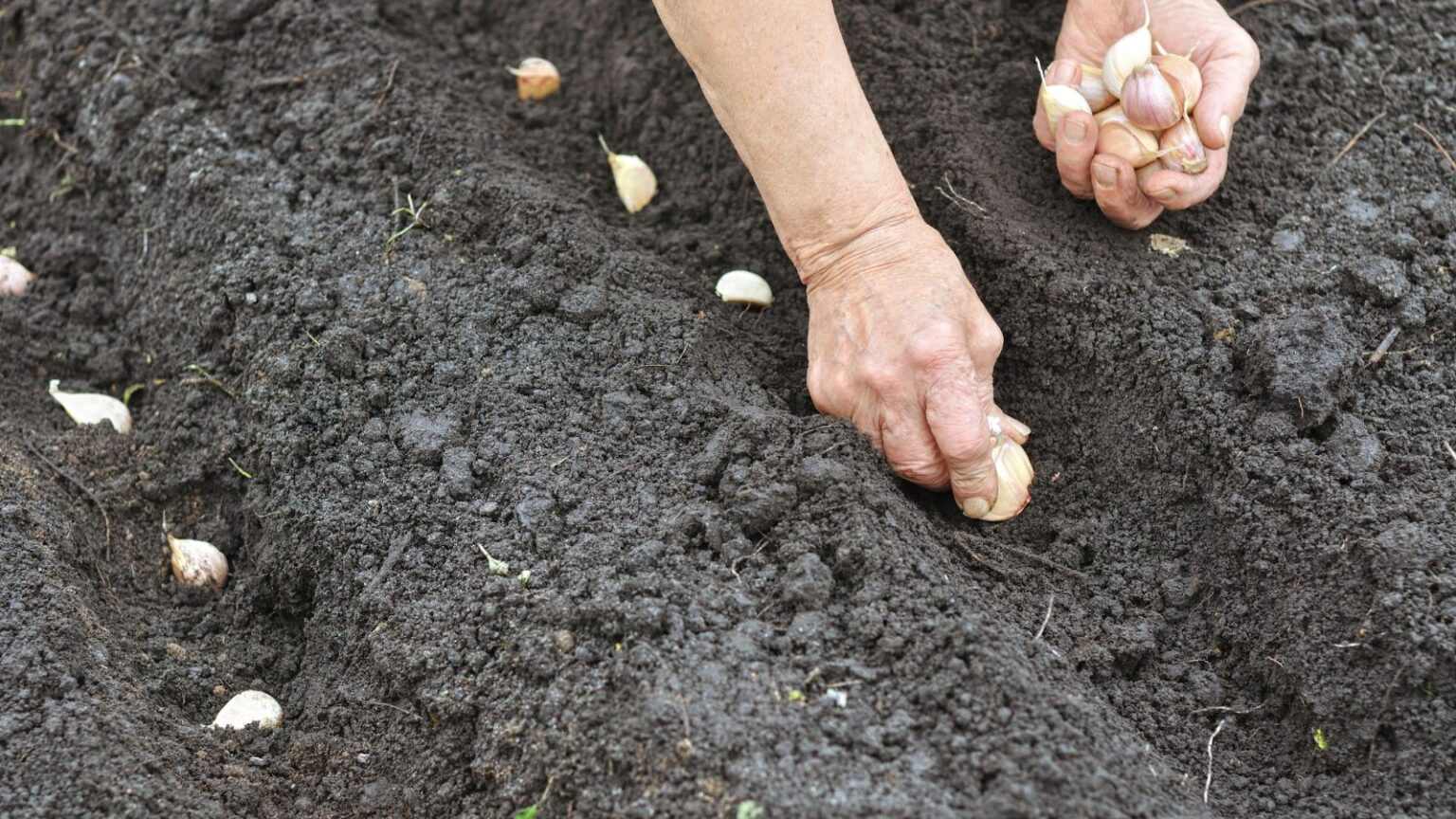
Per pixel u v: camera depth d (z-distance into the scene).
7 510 1.33
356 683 1.30
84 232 1.50
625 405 1.34
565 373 1.36
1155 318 1.34
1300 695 1.26
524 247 1.41
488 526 1.30
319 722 1.30
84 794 1.23
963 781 1.19
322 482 1.34
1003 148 1.42
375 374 1.36
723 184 1.47
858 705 1.22
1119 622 1.30
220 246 1.43
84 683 1.28
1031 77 1.45
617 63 1.52
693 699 1.21
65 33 1.55
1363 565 1.26
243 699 1.30
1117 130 1.35
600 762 1.21
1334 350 1.31
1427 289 1.35
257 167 1.47
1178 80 1.33
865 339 1.29
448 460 1.33
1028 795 1.19
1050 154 1.42
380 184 1.45
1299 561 1.28
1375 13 1.47
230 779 1.26
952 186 1.40
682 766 1.20
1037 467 1.36
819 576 1.25
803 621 1.24
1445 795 1.22
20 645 1.27
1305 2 1.47
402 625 1.29
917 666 1.23
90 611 1.32
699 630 1.24
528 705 1.24
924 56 1.46
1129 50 1.35
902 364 1.28
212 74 1.51
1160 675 1.29
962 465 1.29
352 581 1.31
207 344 1.42
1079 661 1.27
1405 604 1.24
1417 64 1.45
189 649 1.33
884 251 1.30
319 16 1.52
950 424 1.27
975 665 1.22
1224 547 1.30
